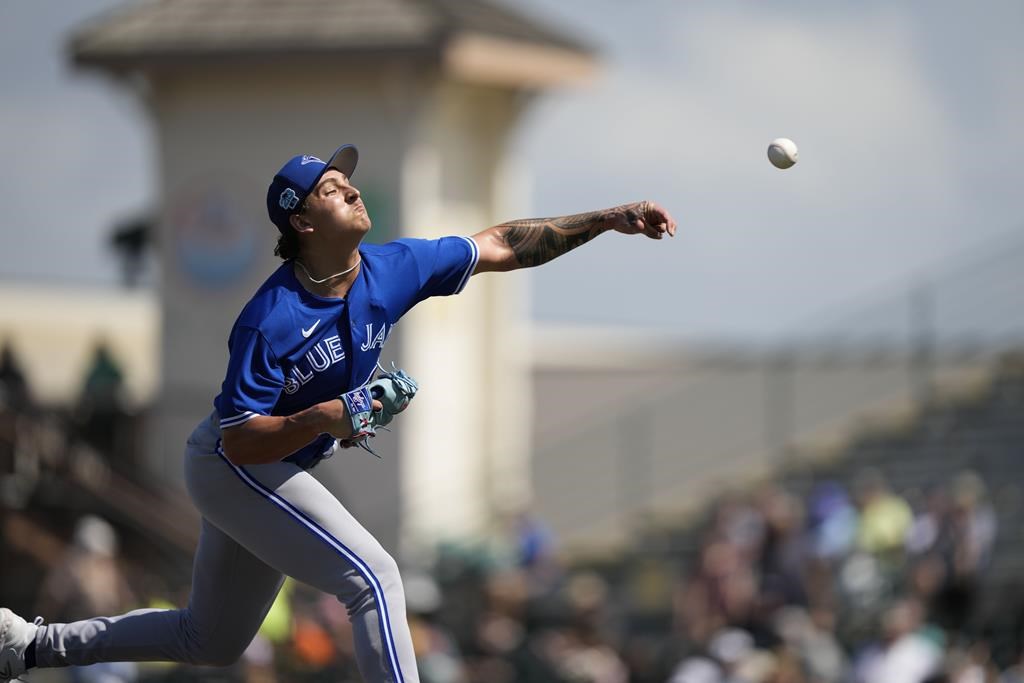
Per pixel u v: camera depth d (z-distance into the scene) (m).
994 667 51.88
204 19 74.25
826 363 81.88
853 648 57.69
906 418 80.12
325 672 48.50
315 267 18.17
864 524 61.25
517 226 19.92
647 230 19.91
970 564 56.97
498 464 76.44
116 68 74.69
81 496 62.53
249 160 74.94
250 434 17.80
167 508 65.50
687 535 71.69
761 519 58.44
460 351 75.75
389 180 72.88
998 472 75.00
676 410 78.00
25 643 19.91
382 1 73.19
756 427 79.75
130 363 90.19
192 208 75.56
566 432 86.56
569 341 103.56
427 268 19.09
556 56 77.94
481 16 76.94
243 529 18.67
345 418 17.94
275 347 17.89
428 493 72.69
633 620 64.69
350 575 18.53
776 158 19.08
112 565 52.44
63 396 75.81
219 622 19.78
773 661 49.50
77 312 88.81
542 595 60.78
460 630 59.12
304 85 74.06
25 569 60.28
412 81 72.25
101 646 19.98
